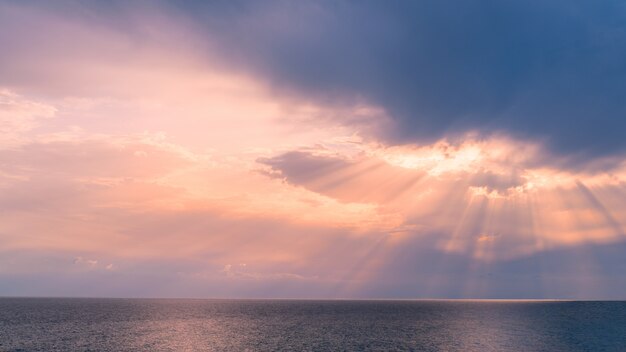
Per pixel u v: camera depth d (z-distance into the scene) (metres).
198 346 87.06
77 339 95.31
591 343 90.81
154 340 95.06
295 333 110.62
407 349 83.50
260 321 148.62
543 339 97.56
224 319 157.00
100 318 153.25
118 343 89.81
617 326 124.00
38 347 84.06
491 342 92.75
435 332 112.56
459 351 80.50
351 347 86.25
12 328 116.19
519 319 153.00
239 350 82.31
